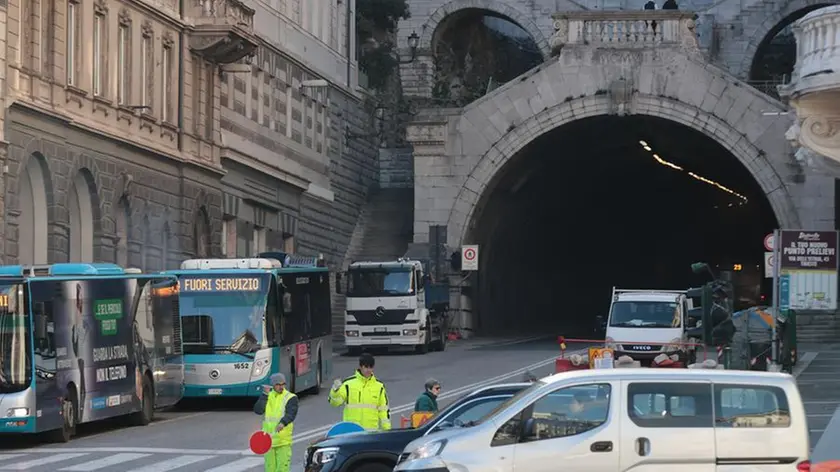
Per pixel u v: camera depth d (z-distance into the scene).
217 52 164.62
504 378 136.75
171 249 156.25
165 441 91.12
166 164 155.12
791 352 145.75
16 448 87.94
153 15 151.00
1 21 117.06
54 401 89.44
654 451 51.53
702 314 93.25
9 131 118.88
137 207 146.75
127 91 145.25
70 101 131.12
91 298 96.00
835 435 72.94
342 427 66.31
